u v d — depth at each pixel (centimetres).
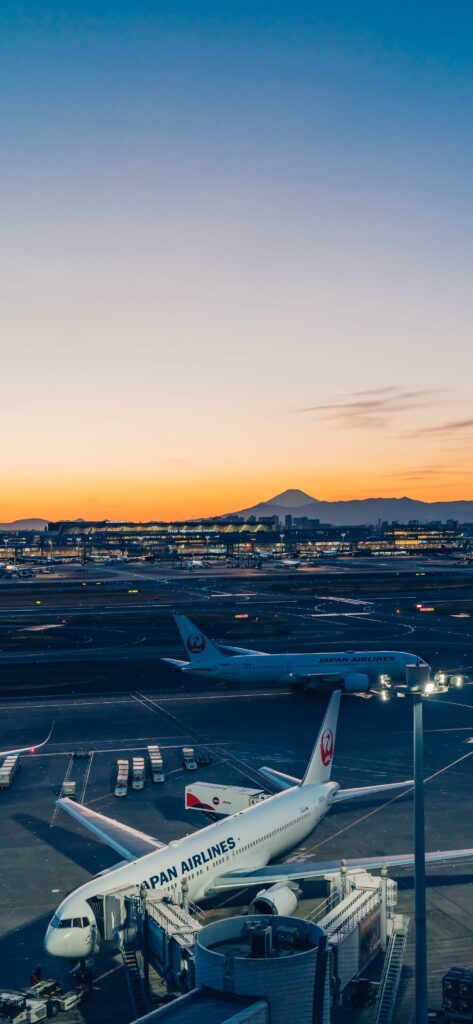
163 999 3966
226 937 3522
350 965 3988
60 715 10500
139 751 8781
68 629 18888
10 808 6962
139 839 5250
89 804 7056
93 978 4269
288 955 3306
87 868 5678
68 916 4172
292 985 3184
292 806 5447
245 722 10094
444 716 10375
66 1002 3959
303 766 8194
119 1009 3978
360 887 4484
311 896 5219
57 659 14862
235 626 19000
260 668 11638
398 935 4412
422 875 3347
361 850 5934
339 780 7675
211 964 3256
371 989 4041
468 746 8925
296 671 11688
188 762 8094
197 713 10588
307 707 10919
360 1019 3828
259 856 5012
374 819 6612
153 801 7125
